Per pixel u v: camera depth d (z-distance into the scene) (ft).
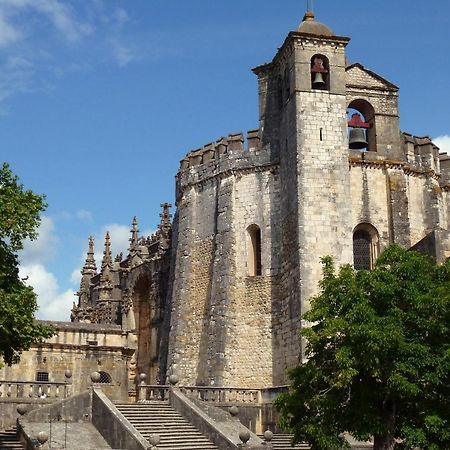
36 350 177.27
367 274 86.79
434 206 155.84
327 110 148.56
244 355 148.87
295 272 140.67
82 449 99.25
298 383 89.71
